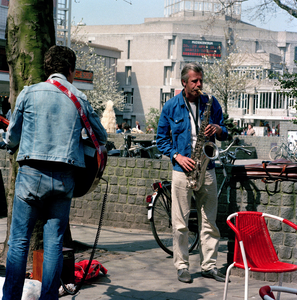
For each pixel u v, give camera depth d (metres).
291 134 25.16
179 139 4.23
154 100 65.12
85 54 48.47
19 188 2.81
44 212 2.90
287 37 73.69
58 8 22.53
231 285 4.01
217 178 5.94
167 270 4.51
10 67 4.49
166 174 6.66
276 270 2.78
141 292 3.75
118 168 6.96
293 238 4.09
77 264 4.02
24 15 4.39
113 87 57.22
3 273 4.15
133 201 6.85
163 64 64.62
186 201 4.24
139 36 65.50
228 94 44.97
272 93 60.62
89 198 7.15
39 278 3.48
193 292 3.77
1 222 7.02
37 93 2.85
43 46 4.46
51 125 2.80
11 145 2.97
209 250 4.30
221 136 4.32
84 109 2.94
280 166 4.13
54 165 2.78
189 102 4.28
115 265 4.62
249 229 3.07
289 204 4.11
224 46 66.12
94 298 3.55
